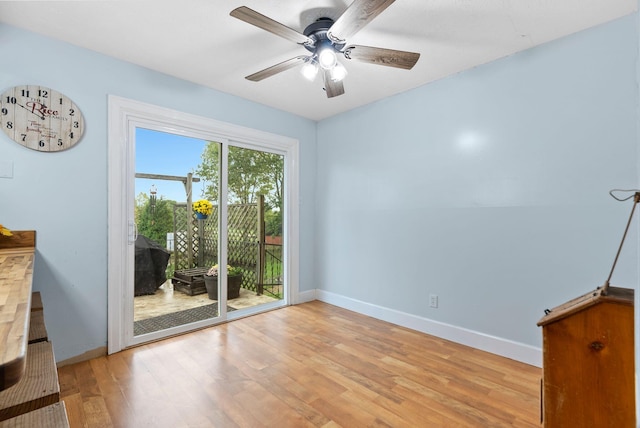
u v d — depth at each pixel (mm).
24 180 2053
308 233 3914
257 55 2398
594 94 2010
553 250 2172
